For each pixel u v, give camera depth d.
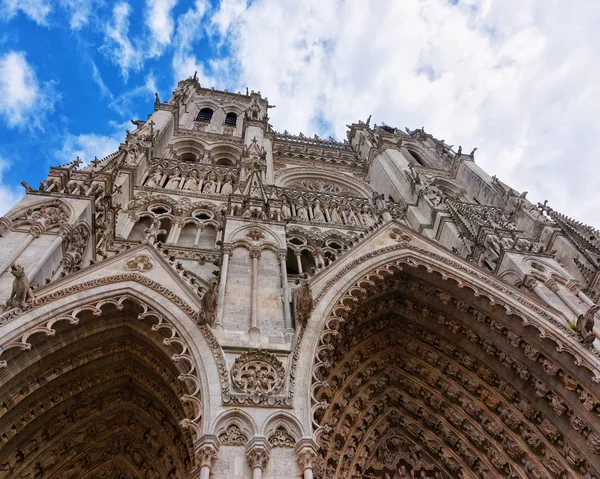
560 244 26.56
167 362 14.14
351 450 17.45
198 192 28.45
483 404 18.98
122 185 24.55
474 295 19.12
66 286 14.12
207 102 52.88
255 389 12.08
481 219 28.36
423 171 41.44
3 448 12.72
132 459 15.09
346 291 17.30
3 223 15.99
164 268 15.87
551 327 17.38
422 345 20.69
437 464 18.55
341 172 43.88
